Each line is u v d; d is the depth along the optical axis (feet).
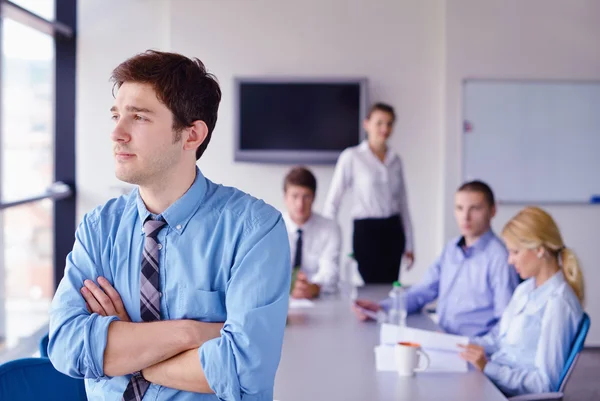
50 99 18.97
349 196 19.63
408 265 17.33
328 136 19.10
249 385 4.21
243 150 19.04
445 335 8.14
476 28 18.57
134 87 4.23
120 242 4.55
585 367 16.80
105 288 4.50
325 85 19.01
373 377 7.54
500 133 18.69
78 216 19.38
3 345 14.83
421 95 19.36
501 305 10.69
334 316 10.50
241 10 19.02
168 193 4.45
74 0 18.97
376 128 16.69
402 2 19.20
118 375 4.35
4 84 14.42
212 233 4.45
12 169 15.05
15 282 15.34
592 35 18.52
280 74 19.19
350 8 19.16
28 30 16.58
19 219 15.61
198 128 4.42
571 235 18.79
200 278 4.40
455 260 11.30
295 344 8.91
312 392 7.04
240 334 4.21
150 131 4.21
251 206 4.52
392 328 8.30
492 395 6.96
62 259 19.20
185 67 4.35
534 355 8.59
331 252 13.01
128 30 19.22
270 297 4.35
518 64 18.60
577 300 8.48
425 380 7.45
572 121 18.63
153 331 4.29
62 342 4.40
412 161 19.49
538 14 18.51
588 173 18.74
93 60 19.20
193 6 18.95
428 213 19.61
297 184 12.69
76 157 19.26
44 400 6.57
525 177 18.74
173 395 4.36
